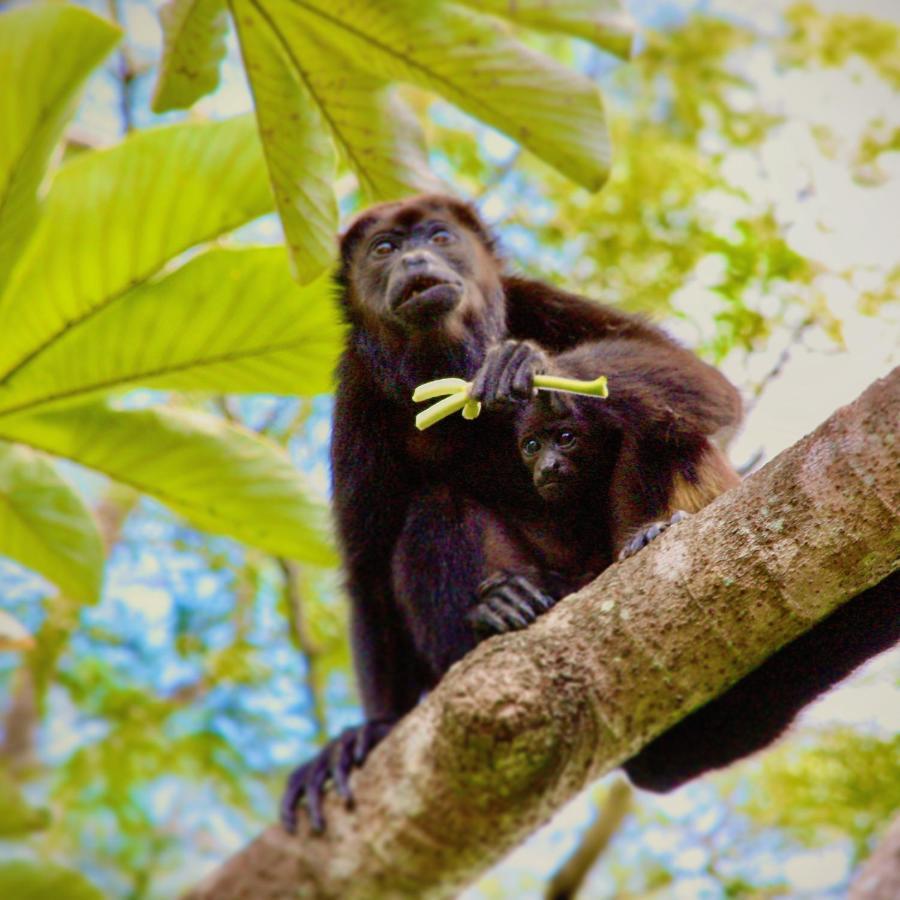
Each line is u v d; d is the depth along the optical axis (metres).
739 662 5.89
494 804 6.54
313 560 7.92
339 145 7.08
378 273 9.55
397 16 6.23
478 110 6.53
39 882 6.04
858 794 13.05
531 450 8.17
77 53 5.16
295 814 7.74
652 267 13.53
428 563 9.01
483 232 10.27
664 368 8.37
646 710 6.09
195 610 14.67
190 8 6.85
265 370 7.29
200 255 6.85
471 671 6.23
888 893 7.86
